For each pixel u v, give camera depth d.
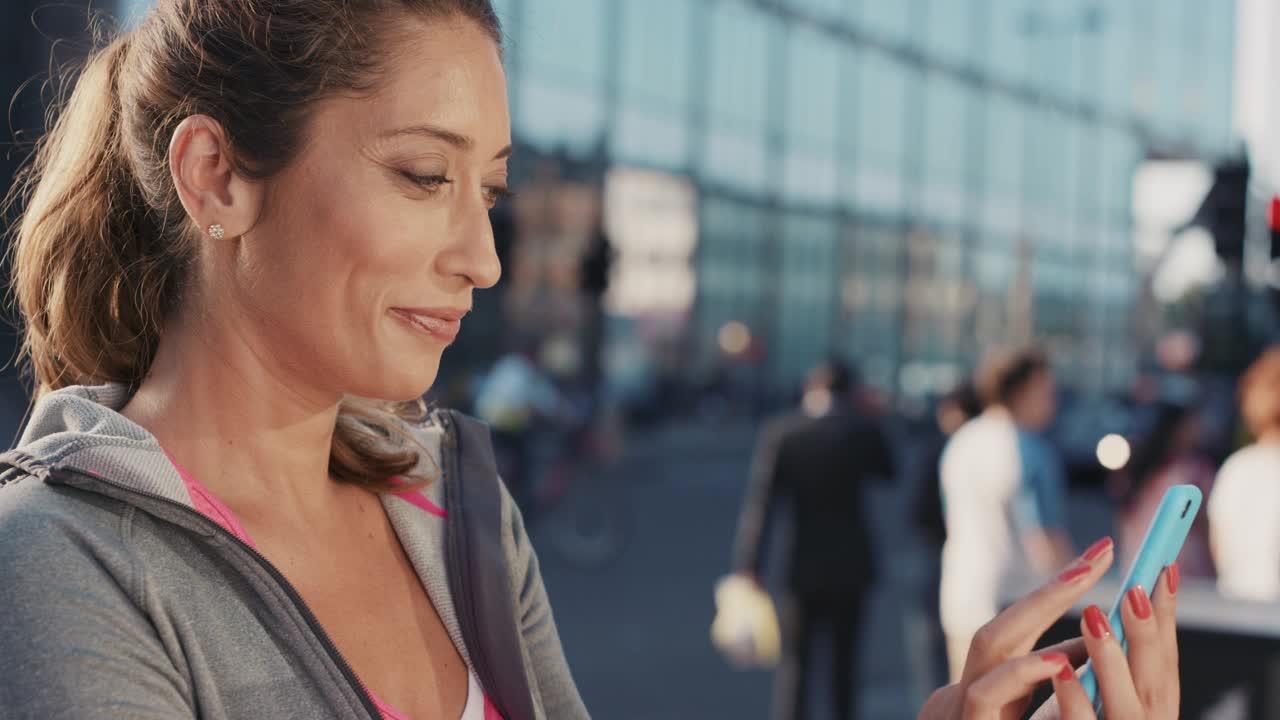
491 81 0.94
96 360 0.98
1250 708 1.79
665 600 8.95
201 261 0.94
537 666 1.15
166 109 0.92
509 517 1.13
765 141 26.67
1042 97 35.47
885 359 30.11
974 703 0.86
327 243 0.90
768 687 6.46
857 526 5.29
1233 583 4.00
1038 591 0.90
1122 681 0.86
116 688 0.77
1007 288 34.09
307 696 0.87
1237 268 9.26
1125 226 37.53
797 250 27.89
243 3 0.90
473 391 12.50
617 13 21.88
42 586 0.77
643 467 19.41
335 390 0.95
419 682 0.99
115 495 0.83
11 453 0.84
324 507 1.00
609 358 22.31
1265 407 4.06
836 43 28.62
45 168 1.03
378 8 0.90
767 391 26.70
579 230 20.36
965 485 4.67
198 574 0.86
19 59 10.16
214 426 0.94
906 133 30.86
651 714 5.92
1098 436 16.00
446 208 0.92
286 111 0.89
